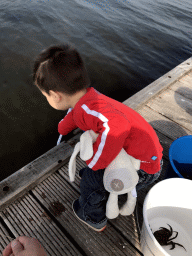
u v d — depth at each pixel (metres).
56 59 0.80
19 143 2.69
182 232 1.31
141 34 6.74
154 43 6.32
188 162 1.61
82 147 0.92
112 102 0.94
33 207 1.48
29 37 5.41
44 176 1.65
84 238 1.34
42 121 3.03
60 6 7.73
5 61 4.29
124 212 1.26
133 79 4.60
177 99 2.52
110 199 1.08
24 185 1.53
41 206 1.49
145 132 0.97
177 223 1.34
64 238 1.34
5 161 2.46
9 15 6.42
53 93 0.87
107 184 0.95
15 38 5.24
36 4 7.49
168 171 1.41
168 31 7.22
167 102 2.47
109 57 5.25
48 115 3.13
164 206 1.29
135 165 1.02
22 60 4.38
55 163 1.69
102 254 1.28
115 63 5.07
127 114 0.94
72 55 0.82
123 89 4.20
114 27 6.89
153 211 1.29
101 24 6.94
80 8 7.94
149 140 0.99
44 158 1.72
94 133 0.93
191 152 1.53
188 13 9.21
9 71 3.97
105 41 5.98
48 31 5.90
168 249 1.23
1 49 4.71
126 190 0.95
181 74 2.88
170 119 2.26
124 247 1.31
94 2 8.81
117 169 0.91
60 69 0.79
